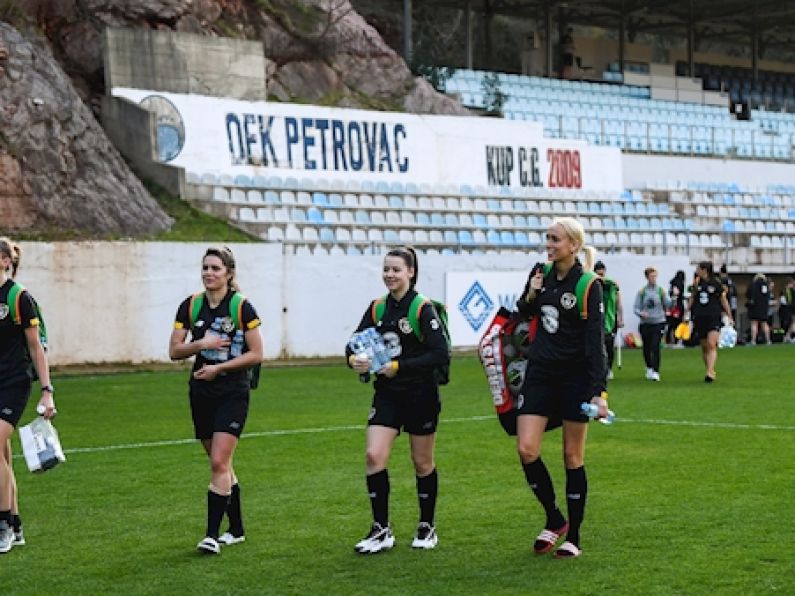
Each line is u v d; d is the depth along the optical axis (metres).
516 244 41.53
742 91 69.75
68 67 38.88
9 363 11.03
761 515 12.12
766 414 20.70
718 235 49.03
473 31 68.44
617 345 31.16
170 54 39.41
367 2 60.69
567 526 10.90
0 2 38.19
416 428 10.91
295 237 36.34
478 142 44.34
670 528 11.58
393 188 41.03
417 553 10.80
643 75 63.41
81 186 32.66
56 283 29.45
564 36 64.62
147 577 10.04
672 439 17.62
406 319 10.78
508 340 10.90
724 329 26.94
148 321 30.72
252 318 10.88
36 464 10.81
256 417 20.59
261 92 41.56
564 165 46.78
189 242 31.52
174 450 17.00
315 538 11.44
